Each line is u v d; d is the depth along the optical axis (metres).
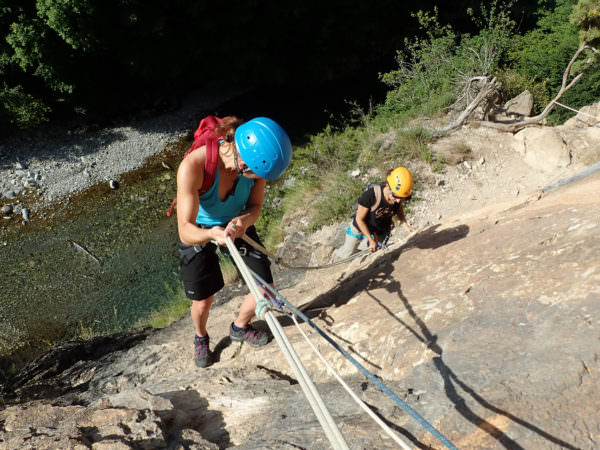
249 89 19.67
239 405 2.43
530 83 12.14
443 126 10.52
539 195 3.74
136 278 10.86
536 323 1.95
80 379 4.54
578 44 11.95
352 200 9.15
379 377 2.25
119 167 15.07
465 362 1.92
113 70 17.58
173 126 17.38
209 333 4.01
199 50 18.12
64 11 14.43
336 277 4.70
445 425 1.65
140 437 1.93
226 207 2.66
